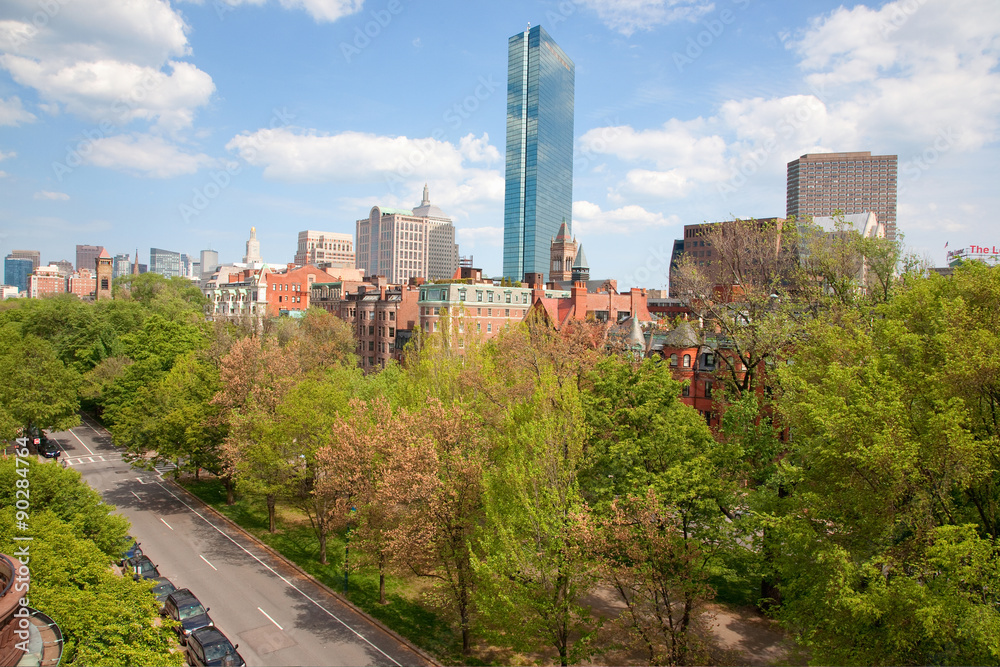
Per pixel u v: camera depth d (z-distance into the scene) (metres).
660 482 25.97
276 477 40.00
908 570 18.25
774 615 26.78
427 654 27.53
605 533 24.58
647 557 23.70
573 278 138.12
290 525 43.34
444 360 46.59
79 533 27.73
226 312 137.12
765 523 22.59
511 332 52.03
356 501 32.22
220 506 46.97
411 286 100.19
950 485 18.31
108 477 54.81
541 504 25.34
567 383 32.16
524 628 24.03
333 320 89.44
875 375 20.09
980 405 19.61
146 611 22.69
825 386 22.73
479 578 26.14
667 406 32.00
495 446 30.98
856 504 19.33
